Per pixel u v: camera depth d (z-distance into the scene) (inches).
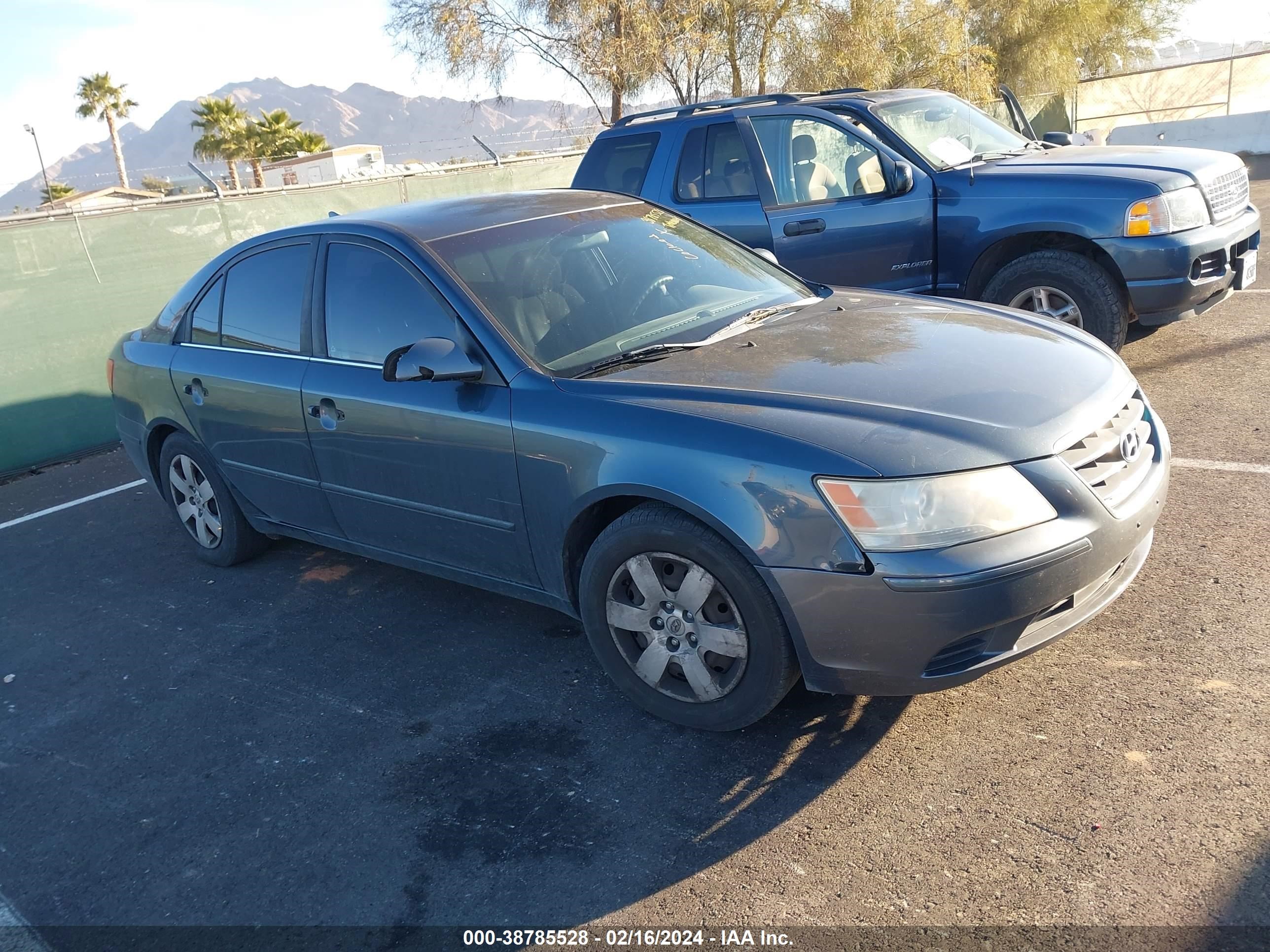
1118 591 121.3
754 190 263.0
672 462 117.8
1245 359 247.3
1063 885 96.2
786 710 130.8
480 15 675.4
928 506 105.7
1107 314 230.4
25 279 313.6
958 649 109.8
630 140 290.7
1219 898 92.0
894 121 260.7
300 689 155.6
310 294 167.5
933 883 99.0
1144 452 126.0
